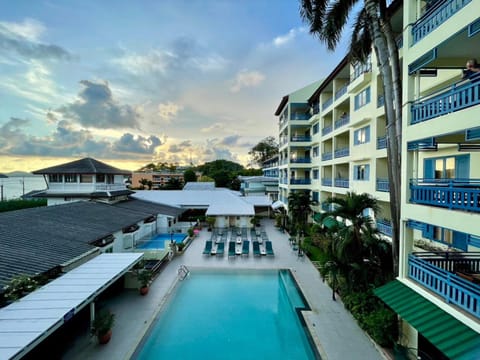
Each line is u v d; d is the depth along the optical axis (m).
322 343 10.66
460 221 7.16
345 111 26.03
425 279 8.70
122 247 20.81
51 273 11.56
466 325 6.93
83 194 27.94
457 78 10.70
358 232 12.86
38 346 10.19
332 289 15.30
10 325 7.74
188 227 31.53
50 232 15.41
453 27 7.38
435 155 11.91
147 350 10.72
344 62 22.67
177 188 75.88
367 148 17.97
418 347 9.52
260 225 36.47
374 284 12.20
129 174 33.59
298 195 29.14
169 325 12.52
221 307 14.22
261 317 13.24
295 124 35.50
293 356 10.45
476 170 9.95
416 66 9.01
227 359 10.28
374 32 12.79
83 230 17.14
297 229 28.36
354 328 11.70
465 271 9.10
